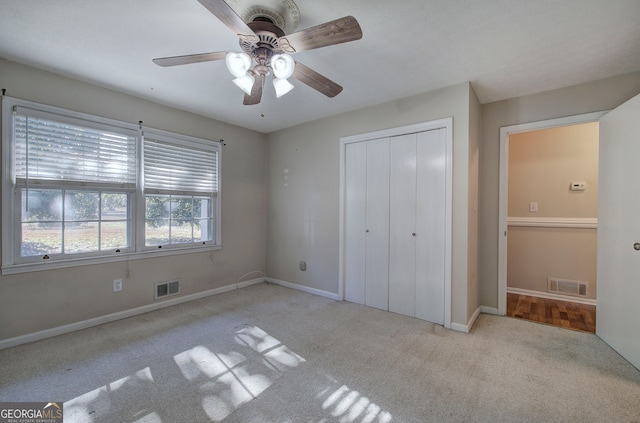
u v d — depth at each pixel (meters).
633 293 2.05
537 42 2.00
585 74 2.46
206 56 1.70
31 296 2.36
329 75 2.51
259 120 3.77
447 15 1.73
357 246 3.39
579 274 3.48
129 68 2.39
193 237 3.51
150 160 3.08
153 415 1.55
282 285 4.16
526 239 3.77
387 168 3.15
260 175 4.32
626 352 2.12
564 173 3.56
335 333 2.58
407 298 3.01
